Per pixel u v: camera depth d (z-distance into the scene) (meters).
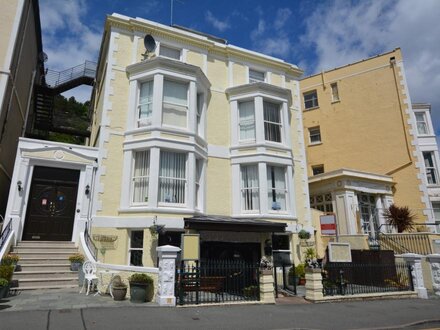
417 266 12.70
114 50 14.98
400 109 22.09
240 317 8.21
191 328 6.98
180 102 14.84
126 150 13.90
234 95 16.97
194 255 10.10
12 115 15.38
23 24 15.20
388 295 11.82
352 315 9.00
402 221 17.47
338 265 12.19
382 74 23.31
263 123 16.28
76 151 13.47
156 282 9.52
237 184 15.72
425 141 22.33
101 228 12.73
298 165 17.56
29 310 7.70
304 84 26.67
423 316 9.07
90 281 10.27
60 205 13.24
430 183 21.61
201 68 16.70
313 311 9.37
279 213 15.72
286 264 12.49
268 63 18.53
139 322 7.18
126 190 13.39
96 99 19.36
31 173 12.95
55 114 39.09
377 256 13.56
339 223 18.44
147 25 15.66
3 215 14.41
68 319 7.11
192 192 13.90
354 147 23.30
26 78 17.97
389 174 21.48
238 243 14.45
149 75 14.53
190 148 14.19
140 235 13.13
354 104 23.98
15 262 10.62
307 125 25.67
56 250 11.97
